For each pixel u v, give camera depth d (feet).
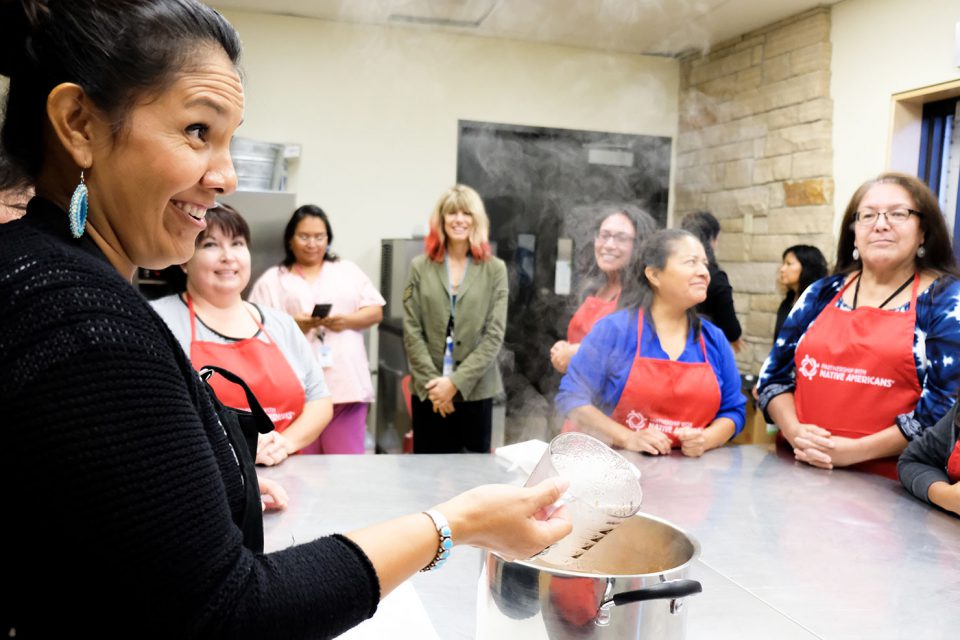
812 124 11.98
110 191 2.00
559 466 2.57
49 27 1.86
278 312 6.30
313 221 9.96
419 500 4.59
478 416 9.73
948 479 4.65
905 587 3.49
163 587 1.65
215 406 2.55
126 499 1.62
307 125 13.28
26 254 1.76
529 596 2.50
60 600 1.69
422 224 13.84
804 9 12.01
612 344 6.30
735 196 13.58
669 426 6.16
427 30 13.56
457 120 13.92
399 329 12.45
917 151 11.01
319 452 9.87
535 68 14.10
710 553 3.89
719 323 9.46
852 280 6.06
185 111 1.95
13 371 1.61
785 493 4.94
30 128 1.97
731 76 13.64
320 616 1.86
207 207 2.18
